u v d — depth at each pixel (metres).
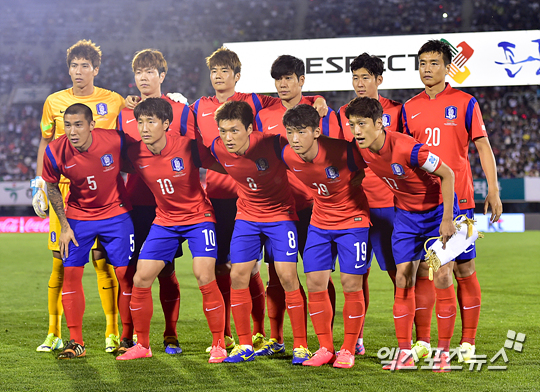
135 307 13.00
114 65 78.94
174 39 82.31
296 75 13.70
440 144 12.98
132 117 14.50
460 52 23.69
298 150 11.47
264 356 13.26
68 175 13.16
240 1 83.62
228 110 11.87
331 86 22.70
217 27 81.81
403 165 11.41
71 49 15.18
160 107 12.30
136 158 12.83
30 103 77.56
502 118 66.81
